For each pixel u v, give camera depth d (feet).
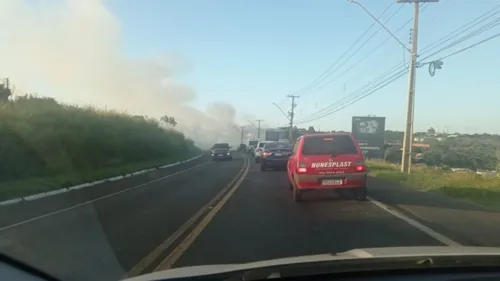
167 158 143.95
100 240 27.68
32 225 33.30
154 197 50.16
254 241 27.04
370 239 27.53
